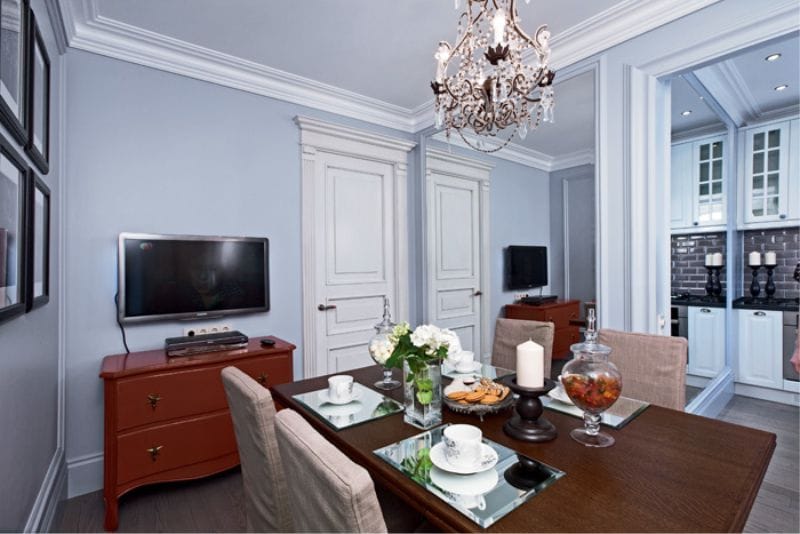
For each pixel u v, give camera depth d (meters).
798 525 1.76
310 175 2.95
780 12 1.65
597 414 1.14
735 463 0.99
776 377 3.06
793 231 3.32
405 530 1.15
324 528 0.74
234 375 1.25
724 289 3.21
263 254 2.68
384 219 3.42
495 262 3.13
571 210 2.72
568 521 0.77
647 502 0.83
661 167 2.10
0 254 1.08
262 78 2.71
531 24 2.17
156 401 1.97
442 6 2.01
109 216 2.21
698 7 1.86
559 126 2.72
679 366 1.54
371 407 1.45
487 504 0.84
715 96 2.77
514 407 1.42
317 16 2.08
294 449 0.80
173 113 2.42
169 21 2.11
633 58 2.09
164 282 2.31
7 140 1.16
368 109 3.26
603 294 2.19
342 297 3.15
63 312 2.04
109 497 1.83
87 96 2.16
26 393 1.40
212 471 2.12
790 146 3.11
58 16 1.86
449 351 1.31
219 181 2.57
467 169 3.29
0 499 1.13
